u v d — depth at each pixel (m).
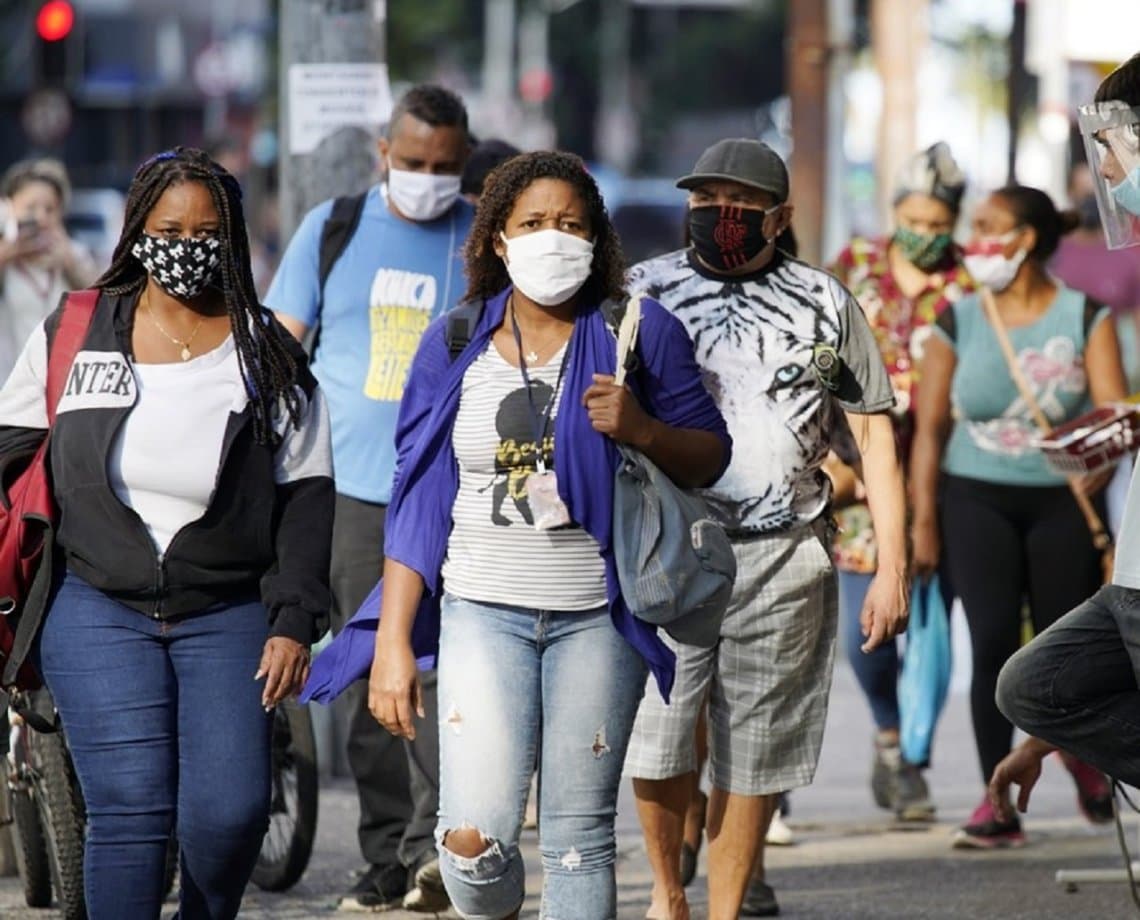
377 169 29.66
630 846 25.42
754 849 18.89
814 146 47.84
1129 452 23.17
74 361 15.72
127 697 15.48
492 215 15.70
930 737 25.89
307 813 22.33
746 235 18.47
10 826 22.77
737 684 18.77
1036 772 17.91
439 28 138.50
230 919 15.95
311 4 29.41
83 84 99.12
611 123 184.75
